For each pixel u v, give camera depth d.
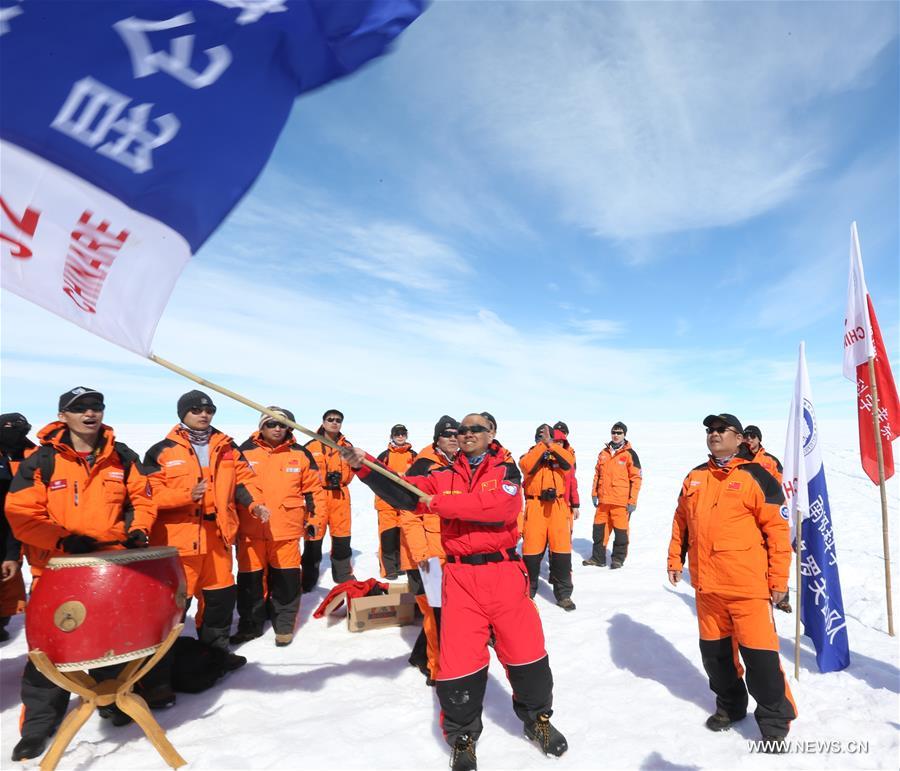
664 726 3.35
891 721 3.36
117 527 3.28
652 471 18.84
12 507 2.99
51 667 2.62
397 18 2.38
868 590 6.12
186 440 4.13
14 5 2.00
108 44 2.10
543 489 5.91
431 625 3.92
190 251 2.29
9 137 2.06
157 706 3.52
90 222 2.19
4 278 2.09
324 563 7.90
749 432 5.73
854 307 4.96
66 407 3.13
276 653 4.55
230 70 2.25
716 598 3.27
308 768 2.89
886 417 4.84
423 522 3.96
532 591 6.14
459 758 2.83
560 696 3.78
